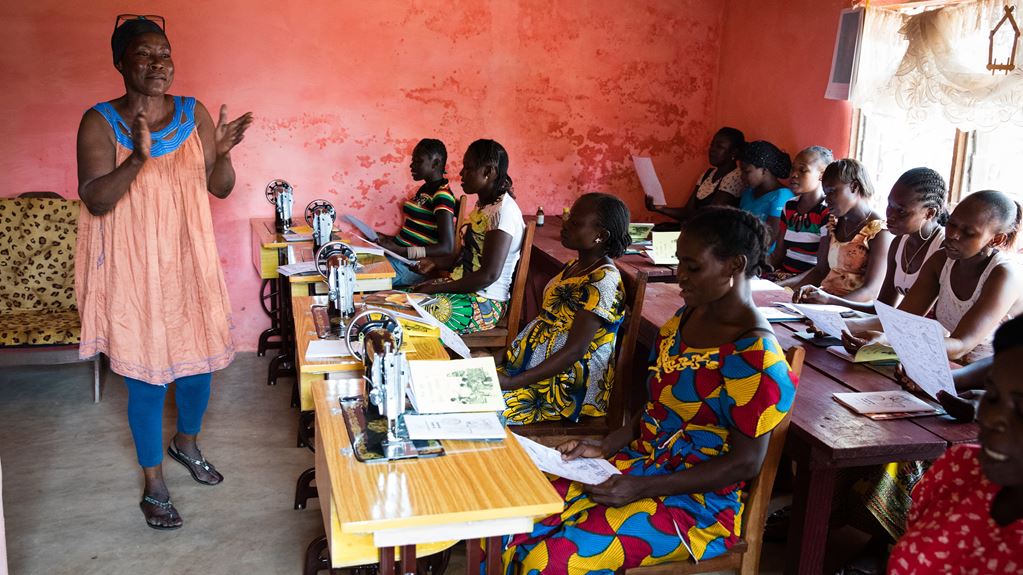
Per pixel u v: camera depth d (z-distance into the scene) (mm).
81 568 2793
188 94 4914
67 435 3904
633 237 4898
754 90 5301
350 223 5129
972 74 3643
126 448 3770
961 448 1450
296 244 4348
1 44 4586
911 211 3154
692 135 5770
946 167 4066
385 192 5344
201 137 3086
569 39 5414
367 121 5211
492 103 5379
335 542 1710
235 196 5125
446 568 2760
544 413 2832
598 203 2723
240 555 2896
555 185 5617
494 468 1776
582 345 2697
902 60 4020
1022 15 3428
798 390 2424
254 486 3416
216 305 3123
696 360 2047
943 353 2145
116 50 2789
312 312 2938
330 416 2002
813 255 4191
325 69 5082
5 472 3498
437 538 1637
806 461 2143
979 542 1341
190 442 3404
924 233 3219
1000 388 1230
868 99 4230
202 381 3266
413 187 5375
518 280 3828
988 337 2865
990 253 2734
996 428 1232
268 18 4938
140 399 2984
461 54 5266
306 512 3217
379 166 5293
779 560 2836
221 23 4879
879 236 3518
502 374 2912
